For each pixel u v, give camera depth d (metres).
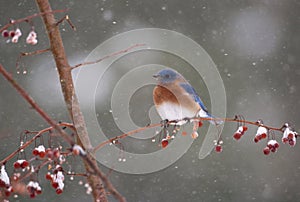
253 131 14.06
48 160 5.27
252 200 13.33
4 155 12.18
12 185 5.36
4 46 13.81
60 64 5.84
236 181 13.36
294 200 13.45
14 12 14.21
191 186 13.05
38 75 13.61
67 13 14.59
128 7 14.95
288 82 14.95
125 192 12.70
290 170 13.95
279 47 15.40
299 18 16.08
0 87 13.32
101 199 5.45
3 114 12.95
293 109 14.68
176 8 15.20
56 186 5.52
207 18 15.24
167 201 12.70
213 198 13.09
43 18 5.88
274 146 6.18
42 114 4.41
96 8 14.79
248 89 14.55
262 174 13.69
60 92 13.40
